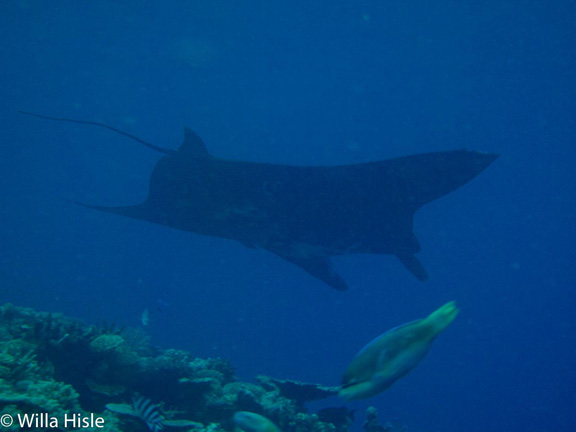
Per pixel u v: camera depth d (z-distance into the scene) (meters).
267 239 6.81
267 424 2.06
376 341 1.63
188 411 4.86
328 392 5.91
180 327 33.03
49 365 4.72
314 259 7.00
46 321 5.41
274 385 5.98
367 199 6.55
